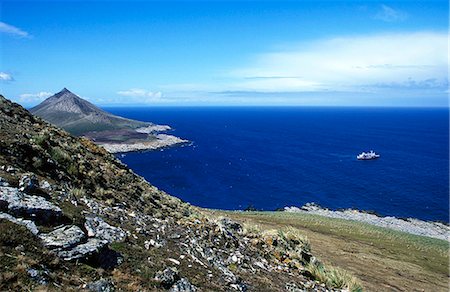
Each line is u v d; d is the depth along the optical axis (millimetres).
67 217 11094
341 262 27281
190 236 15336
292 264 18297
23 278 7668
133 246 11727
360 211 83000
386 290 22141
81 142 23469
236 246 17250
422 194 99625
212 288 11516
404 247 41562
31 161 14328
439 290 25328
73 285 8359
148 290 9625
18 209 9875
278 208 86250
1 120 17703
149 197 19484
